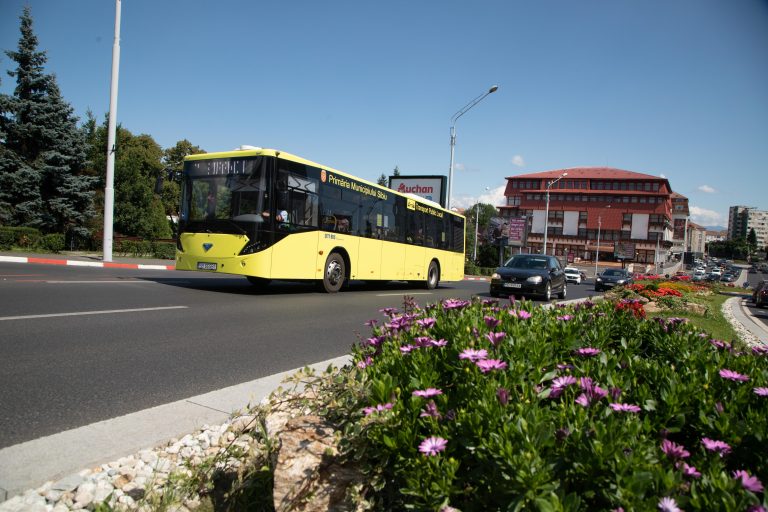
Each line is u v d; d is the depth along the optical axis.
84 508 2.53
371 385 2.35
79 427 3.45
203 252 11.86
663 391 2.23
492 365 2.22
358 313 10.18
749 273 134.75
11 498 2.55
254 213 11.40
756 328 13.34
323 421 2.39
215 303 10.27
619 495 1.55
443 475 1.81
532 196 110.69
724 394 2.38
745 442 1.99
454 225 21.42
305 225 12.48
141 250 28.12
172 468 2.94
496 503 1.74
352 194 14.35
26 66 28.20
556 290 17.95
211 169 12.06
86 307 8.57
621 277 30.80
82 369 4.90
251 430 2.96
